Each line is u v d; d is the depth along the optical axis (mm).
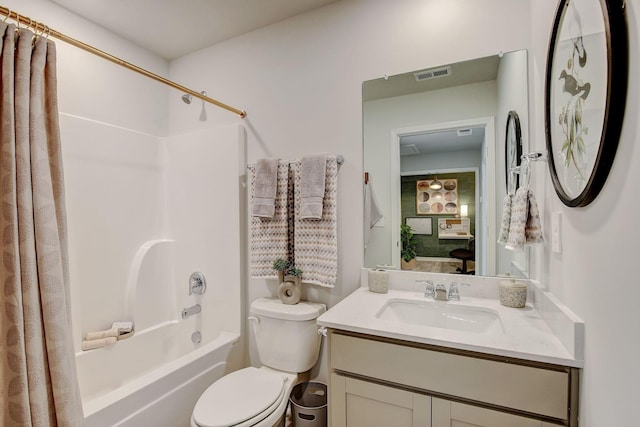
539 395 942
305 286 1915
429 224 1643
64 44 1884
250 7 1895
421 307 1479
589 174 771
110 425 1263
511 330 1111
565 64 951
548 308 1130
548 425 932
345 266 1812
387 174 1729
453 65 1583
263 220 1913
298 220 1839
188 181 2297
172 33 2154
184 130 2428
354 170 1797
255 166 1944
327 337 1263
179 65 2441
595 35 734
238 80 2178
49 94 1133
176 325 2264
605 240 723
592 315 802
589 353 826
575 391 902
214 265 2170
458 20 1574
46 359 1030
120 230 2111
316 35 1908
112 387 1862
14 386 961
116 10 1914
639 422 579
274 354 1726
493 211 1521
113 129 2084
